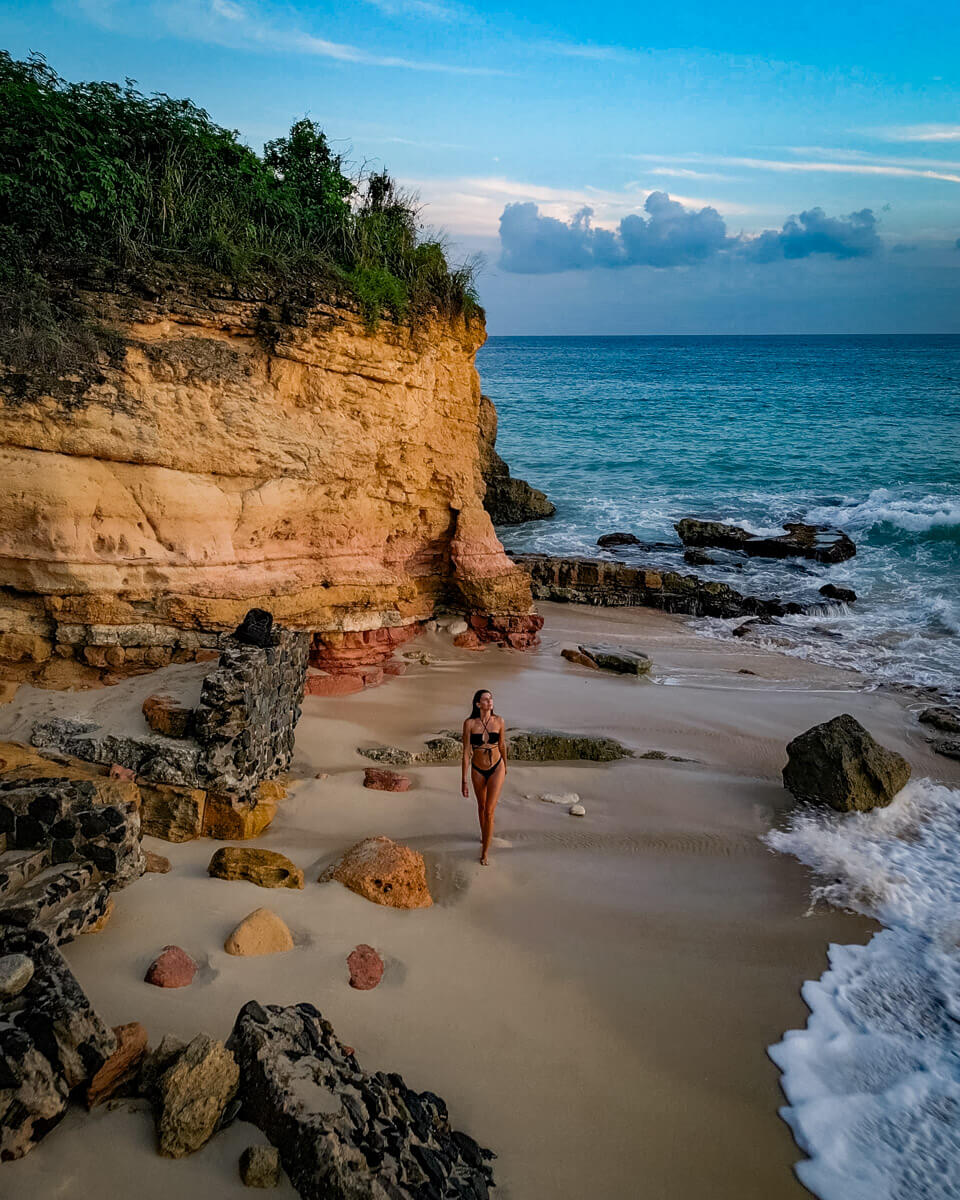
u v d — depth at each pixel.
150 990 5.20
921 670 15.41
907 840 9.23
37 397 8.99
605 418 50.88
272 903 6.45
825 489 30.92
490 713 7.84
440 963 6.13
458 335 13.66
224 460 10.55
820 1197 4.75
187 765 7.53
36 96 10.10
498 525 27.52
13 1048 4.00
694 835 8.91
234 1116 4.29
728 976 6.60
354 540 12.74
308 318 10.96
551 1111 4.98
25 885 5.52
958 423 45.81
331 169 13.36
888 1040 6.07
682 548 24.20
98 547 9.69
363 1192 3.75
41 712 8.42
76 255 9.52
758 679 14.66
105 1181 3.90
